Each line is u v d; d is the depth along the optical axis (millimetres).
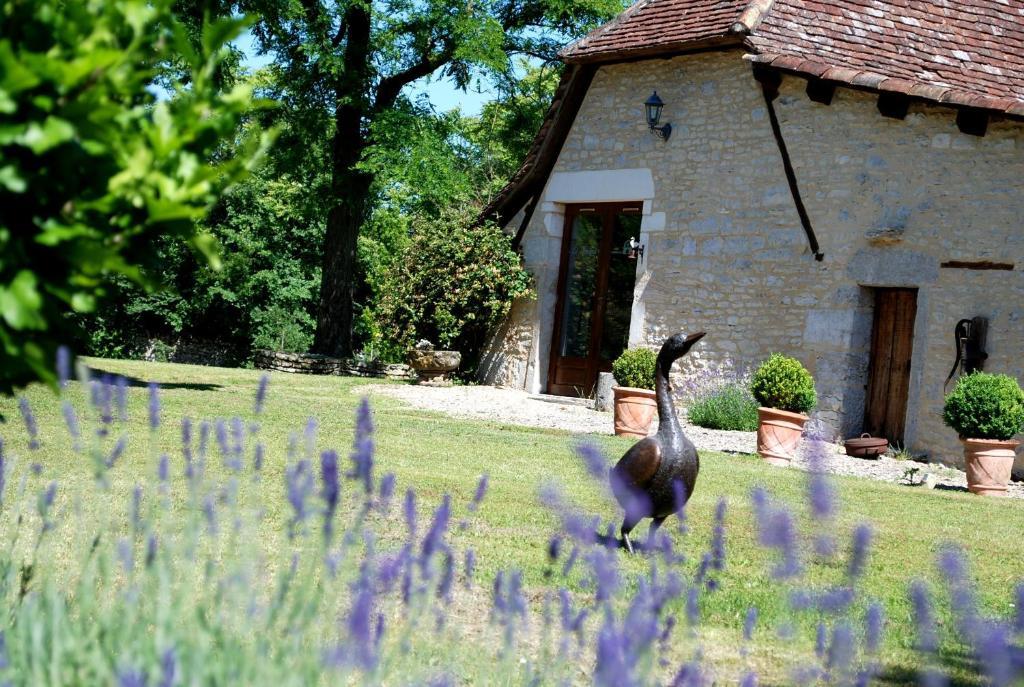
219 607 2990
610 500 8094
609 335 17156
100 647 2809
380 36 21859
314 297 37969
